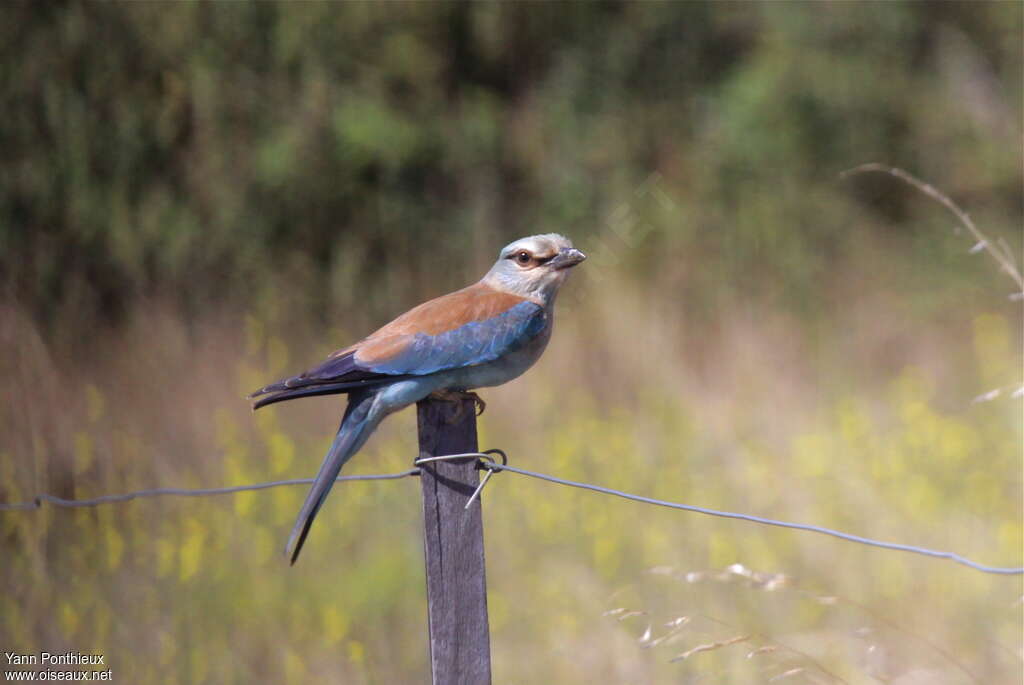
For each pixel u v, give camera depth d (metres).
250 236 18.05
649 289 16.27
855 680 7.47
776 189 20.12
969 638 8.34
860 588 9.02
